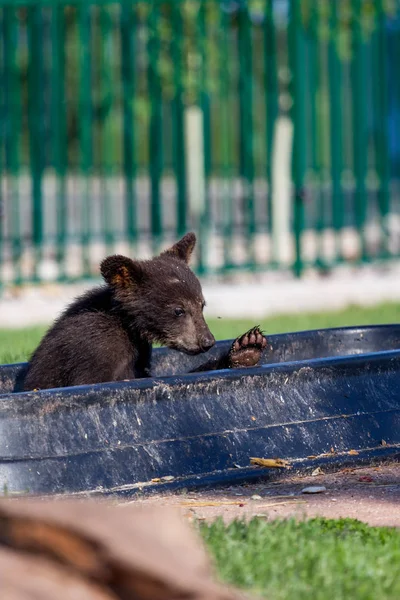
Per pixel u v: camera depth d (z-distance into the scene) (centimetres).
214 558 727
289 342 1439
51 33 2602
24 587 560
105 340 1208
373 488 1005
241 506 940
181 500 962
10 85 2606
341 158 2862
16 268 2605
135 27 2705
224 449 1034
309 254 3212
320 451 1080
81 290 2623
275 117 2831
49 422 966
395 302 2619
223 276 2845
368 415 1127
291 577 706
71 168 3297
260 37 3062
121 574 569
